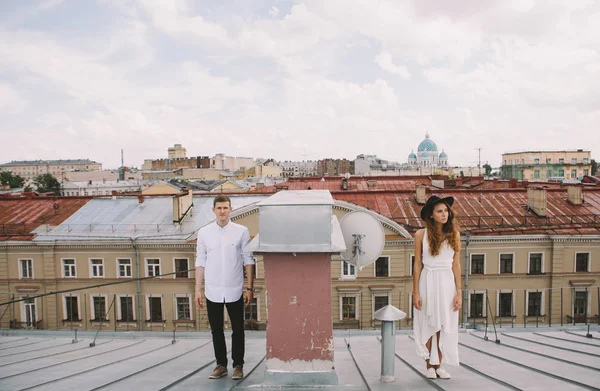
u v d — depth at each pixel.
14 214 31.27
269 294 4.24
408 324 25.33
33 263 27.20
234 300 5.52
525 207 29.08
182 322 26.16
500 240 25.75
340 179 57.56
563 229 26.28
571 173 94.75
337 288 25.44
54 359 7.61
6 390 5.12
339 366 6.12
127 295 26.64
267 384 4.26
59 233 27.81
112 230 28.11
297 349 4.25
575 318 25.67
